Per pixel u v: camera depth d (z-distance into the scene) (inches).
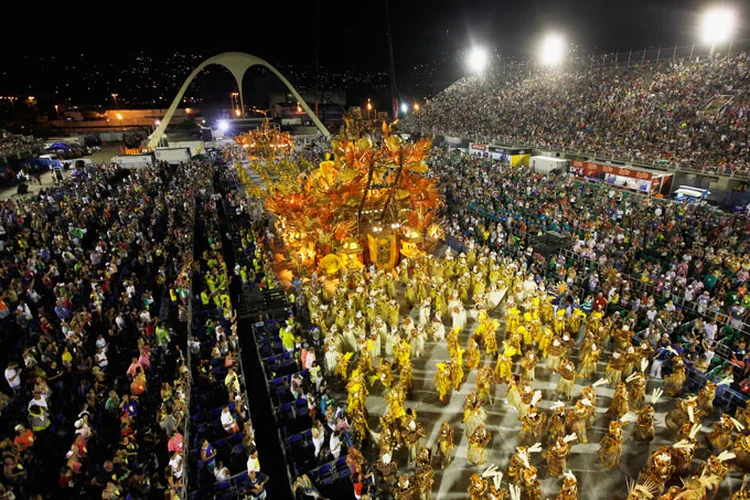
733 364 630.5
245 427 527.8
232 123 3435.0
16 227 1139.3
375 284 877.8
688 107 1888.5
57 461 510.9
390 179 946.1
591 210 1293.1
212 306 876.6
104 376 621.6
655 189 1498.5
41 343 637.9
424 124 3157.0
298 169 1700.3
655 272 864.9
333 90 4697.3
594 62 2797.7
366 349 660.7
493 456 533.0
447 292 850.8
